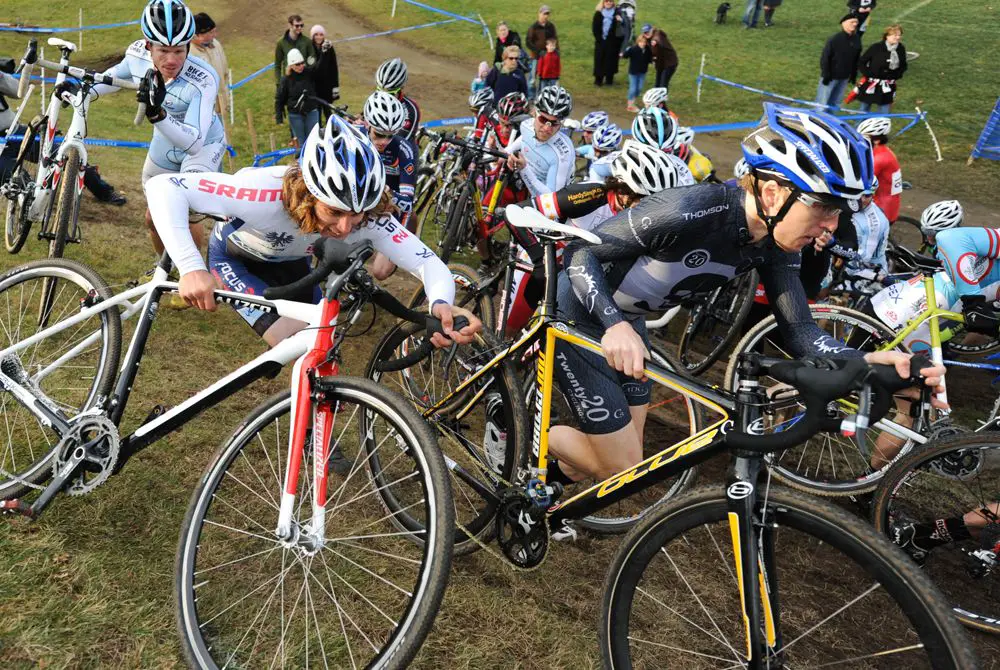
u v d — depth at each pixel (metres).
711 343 4.75
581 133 9.98
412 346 3.03
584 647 2.28
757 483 1.74
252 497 2.68
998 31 18.66
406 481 2.83
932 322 3.15
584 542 2.84
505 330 3.41
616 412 2.42
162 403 3.16
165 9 3.41
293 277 2.82
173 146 3.85
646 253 2.20
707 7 21.70
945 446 2.62
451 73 16.52
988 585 2.91
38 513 2.24
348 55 17.45
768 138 1.87
